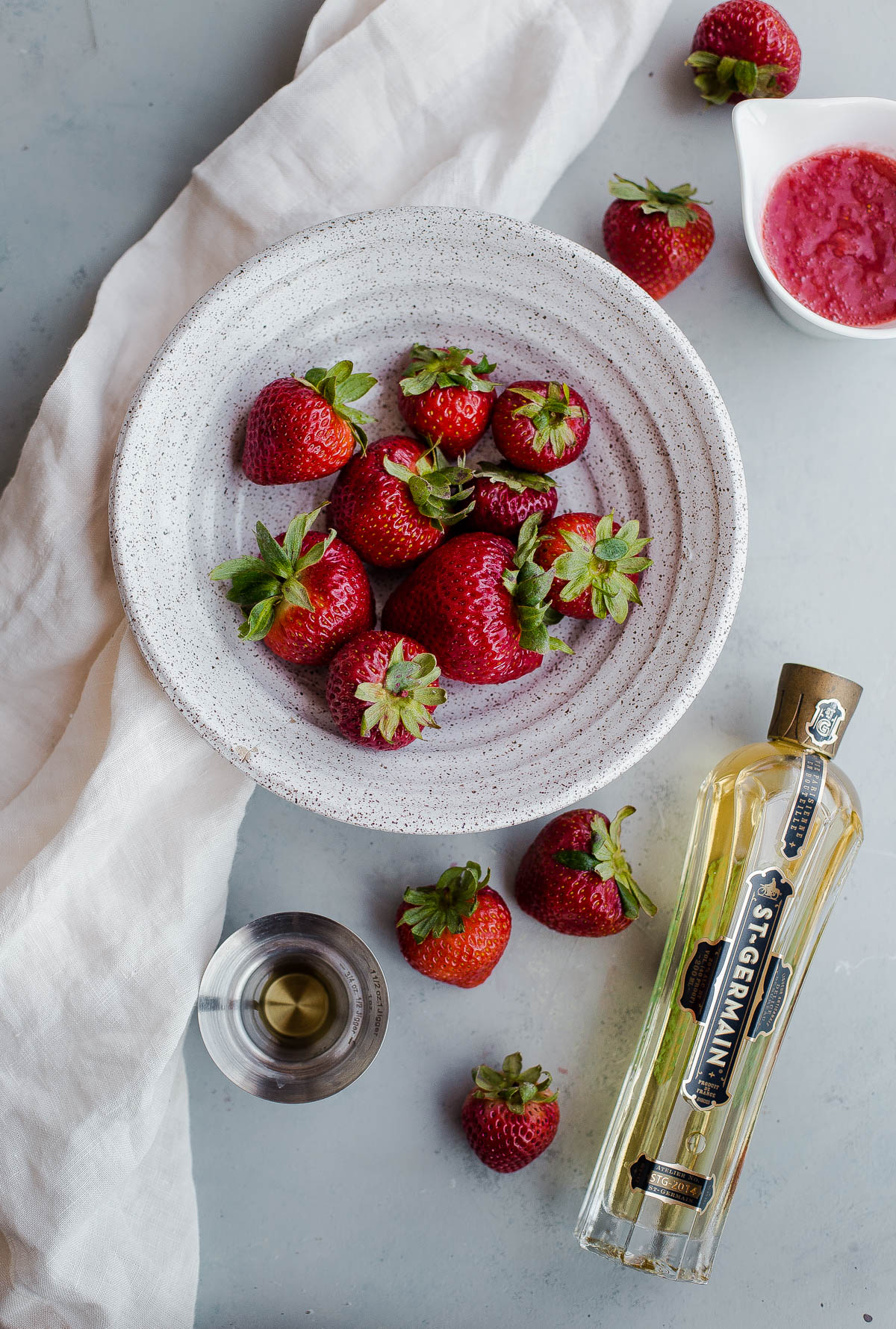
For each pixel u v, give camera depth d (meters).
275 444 0.55
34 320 0.62
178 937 0.59
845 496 0.63
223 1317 0.61
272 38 0.62
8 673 0.61
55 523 0.59
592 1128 0.62
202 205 0.60
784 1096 0.63
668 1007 0.60
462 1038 0.62
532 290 0.58
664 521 0.59
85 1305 0.59
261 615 0.54
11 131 0.62
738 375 0.63
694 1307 0.62
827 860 0.60
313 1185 0.62
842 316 0.60
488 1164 0.60
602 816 0.60
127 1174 0.59
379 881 0.62
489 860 0.62
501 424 0.57
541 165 0.60
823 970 0.63
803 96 0.63
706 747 0.62
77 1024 0.59
